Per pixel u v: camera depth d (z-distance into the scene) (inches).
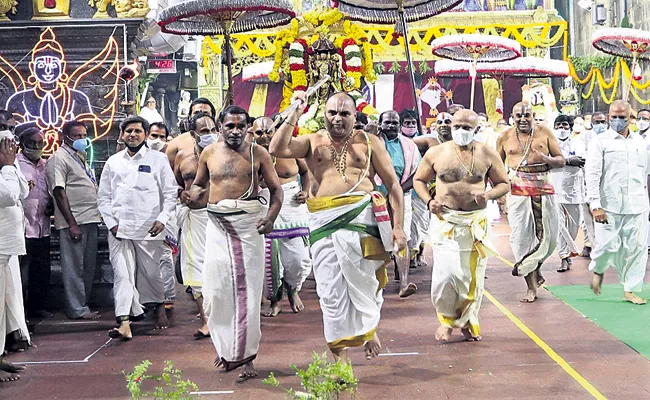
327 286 216.5
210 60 846.5
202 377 227.5
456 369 228.7
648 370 224.2
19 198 237.5
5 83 343.6
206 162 232.1
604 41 501.0
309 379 163.3
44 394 215.0
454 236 255.9
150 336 282.5
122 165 285.9
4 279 233.6
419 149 370.0
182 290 382.0
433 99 832.3
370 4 432.5
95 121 342.3
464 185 255.9
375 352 223.6
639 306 310.5
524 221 322.0
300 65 346.6
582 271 397.7
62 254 310.5
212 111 313.4
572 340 259.9
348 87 349.7
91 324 303.3
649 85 700.7
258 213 226.8
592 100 890.1
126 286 280.1
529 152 323.9
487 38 546.6
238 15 359.6
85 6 343.6
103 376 231.3
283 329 287.0
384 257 217.5
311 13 351.3
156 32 459.5
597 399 199.0
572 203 425.4
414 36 839.7
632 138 314.3
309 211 219.1
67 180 311.1
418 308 317.1
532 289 325.7
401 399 202.8
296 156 219.9
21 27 339.0
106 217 283.6
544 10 866.8
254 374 225.9
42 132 343.0
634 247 314.2
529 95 849.5
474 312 261.4
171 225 319.3
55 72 342.6
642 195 314.0
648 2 804.0
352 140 220.1
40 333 289.3
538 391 206.8
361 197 215.3
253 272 225.5
